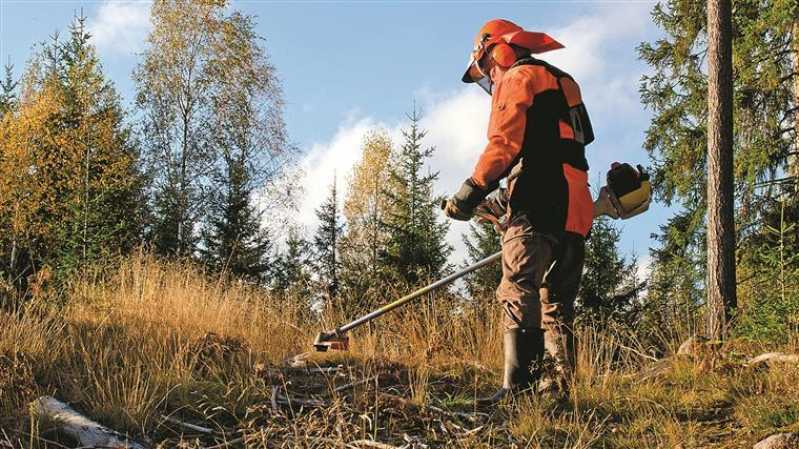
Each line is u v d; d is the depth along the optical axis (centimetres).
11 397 412
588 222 424
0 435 375
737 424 387
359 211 3481
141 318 585
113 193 2166
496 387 491
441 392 475
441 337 564
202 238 2142
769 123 1362
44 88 2616
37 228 1961
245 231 2100
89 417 402
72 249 930
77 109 2480
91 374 447
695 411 408
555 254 420
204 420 418
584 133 430
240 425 395
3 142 2272
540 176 410
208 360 503
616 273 1237
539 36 432
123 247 1189
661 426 387
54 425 384
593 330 549
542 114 411
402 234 2094
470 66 450
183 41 2741
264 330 637
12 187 2152
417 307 634
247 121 2716
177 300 643
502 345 557
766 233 1245
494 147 402
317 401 436
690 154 1445
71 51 2623
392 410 419
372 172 3491
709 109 1073
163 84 2703
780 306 571
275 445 379
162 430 399
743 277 1269
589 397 427
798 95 1348
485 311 611
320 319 679
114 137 2500
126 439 377
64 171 2244
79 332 530
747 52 1357
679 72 1473
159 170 2639
